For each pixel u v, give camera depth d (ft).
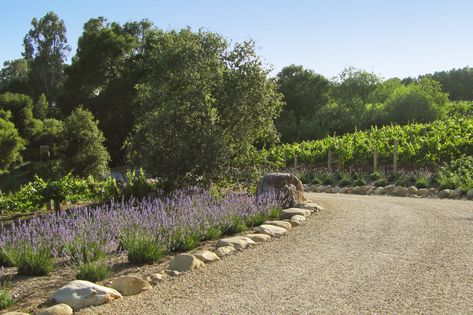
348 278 15.39
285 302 13.35
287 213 27.55
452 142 55.67
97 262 17.48
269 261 17.84
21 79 204.74
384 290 14.10
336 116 137.18
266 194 29.55
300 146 77.92
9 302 13.76
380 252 18.70
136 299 14.01
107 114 123.54
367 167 63.00
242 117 35.47
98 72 127.03
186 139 33.68
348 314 12.31
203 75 35.27
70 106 130.82
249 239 20.84
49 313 12.43
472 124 61.67
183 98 34.24
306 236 22.25
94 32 128.57
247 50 35.88
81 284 13.92
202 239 22.00
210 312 12.77
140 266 17.67
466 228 23.12
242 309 12.92
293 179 32.65
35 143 121.80
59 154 67.56
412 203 34.42
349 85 148.66
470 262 16.88
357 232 22.82
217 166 33.53
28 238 20.13
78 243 18.57
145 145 35.22
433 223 24.73
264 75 35.91
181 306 13.30
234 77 35.32
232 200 27.02
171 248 19.80
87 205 38.81
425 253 18.33
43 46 202.28
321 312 12.50
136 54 126.31
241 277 15.89
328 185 57.00
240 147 36.11
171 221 21.47
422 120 121.80
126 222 22.08
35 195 38.52
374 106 139.13
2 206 39.34
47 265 17.40
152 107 35.99
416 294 13.66
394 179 51.75
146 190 35.99
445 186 43.60
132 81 118.32
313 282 15.10
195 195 28.68
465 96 243.81
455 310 12.36
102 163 68.69
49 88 201.87
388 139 62.85
